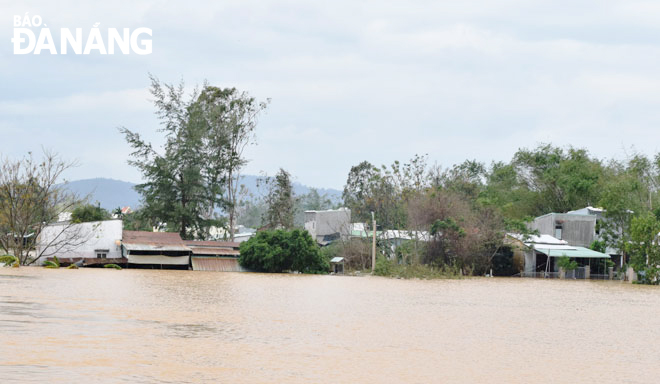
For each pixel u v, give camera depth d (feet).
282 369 52.95
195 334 67.77
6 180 190.19
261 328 74.59
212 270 213.05
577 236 257.55
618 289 172.45
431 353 63.77
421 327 81.92
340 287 147.95
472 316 96.43
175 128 267.59
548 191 315.78
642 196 248.93
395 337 72.74
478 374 55.16
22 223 190.90
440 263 216.54
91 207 263.29
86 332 64.59
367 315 92.68
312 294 124.98
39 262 197.57
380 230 261.85
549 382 53.47
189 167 259.19
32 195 192.75
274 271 215.31
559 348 69.92
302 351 61.36
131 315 79.51
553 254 231.71
